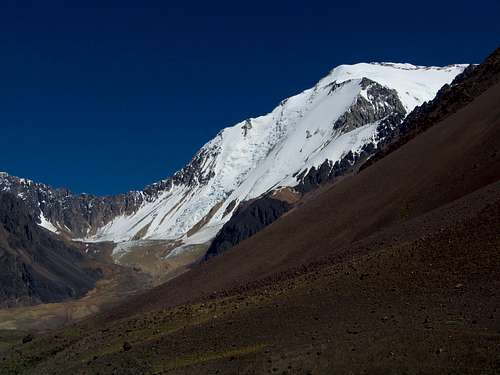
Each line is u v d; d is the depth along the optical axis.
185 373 43.84
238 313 52.44
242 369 41.28
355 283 49.19
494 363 34.03
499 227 47.34
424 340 37.53
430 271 46.12
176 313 59.38
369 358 37.47
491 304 39.19
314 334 43.19
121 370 49.25
